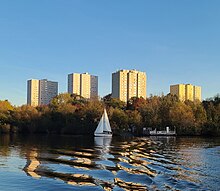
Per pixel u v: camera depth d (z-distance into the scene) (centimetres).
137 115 14725
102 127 12681
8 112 16175
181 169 3825
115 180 3170
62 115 15650
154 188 2827
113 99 18038
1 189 2788
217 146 7475
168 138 11488
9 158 4816
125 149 6600
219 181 3117
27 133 15662
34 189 2797
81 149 6538
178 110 14025
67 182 3077
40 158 4878
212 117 14225
